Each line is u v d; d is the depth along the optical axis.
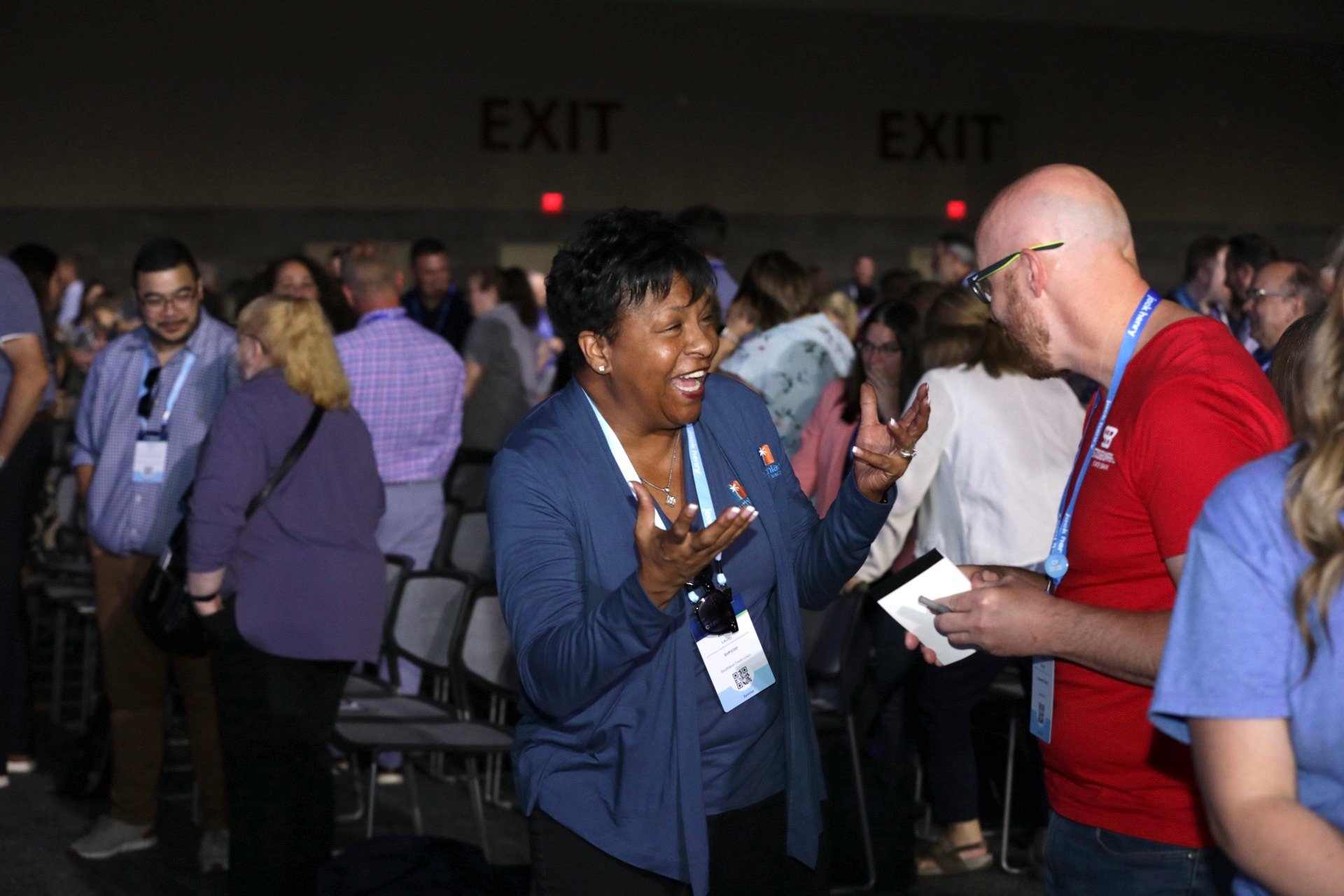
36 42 12.06
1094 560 1.76
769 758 1.96
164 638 3.39
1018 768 4.20
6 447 4.30
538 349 7.54
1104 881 1.80
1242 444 1.61
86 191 12.24
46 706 5.79
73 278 11.15
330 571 3.30
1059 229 1.78
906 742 3.80
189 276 3.96
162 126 12.41
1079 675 1.81
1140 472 1.69
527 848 4.09
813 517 2.08
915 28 14.27
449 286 8.38
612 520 1.89
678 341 1.83
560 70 13.41
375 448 4.70
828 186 14.16
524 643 1.75
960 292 3.53
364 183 12.98
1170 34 14.93
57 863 3.97
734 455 2.01
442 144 13.16
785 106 14.00
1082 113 14.79
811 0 13.80
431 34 13.06
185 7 12.42
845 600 3.59
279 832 3.29
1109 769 1.78
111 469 3.99
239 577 3.27
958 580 1.95
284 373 3.32
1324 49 15.41
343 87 12.88
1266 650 1.19
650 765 1.86
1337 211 15.59
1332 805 1.20
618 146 13.60
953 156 14.48
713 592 1.88
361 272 4.71
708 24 13.74
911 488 3.41
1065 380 3.52
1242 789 1.18
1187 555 1.26
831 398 3.98
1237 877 1.32
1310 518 1.17
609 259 1.82
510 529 1.86
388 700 4.11
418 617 4.10
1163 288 15.14
